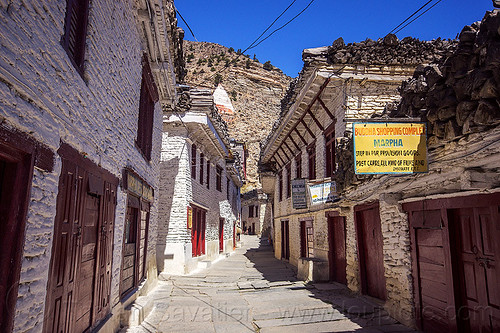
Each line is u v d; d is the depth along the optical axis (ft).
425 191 17.61
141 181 23.88
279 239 59.52
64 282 11.39
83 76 12.90
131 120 20.84
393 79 29.12
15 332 8.09
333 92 32.27
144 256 27.43
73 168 11.92
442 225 16.35
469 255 14.96
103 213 15.67
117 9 17.16
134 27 20.97
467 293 15.08
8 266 8.02
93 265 14.70
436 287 16.99
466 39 11.39
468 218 15.08
